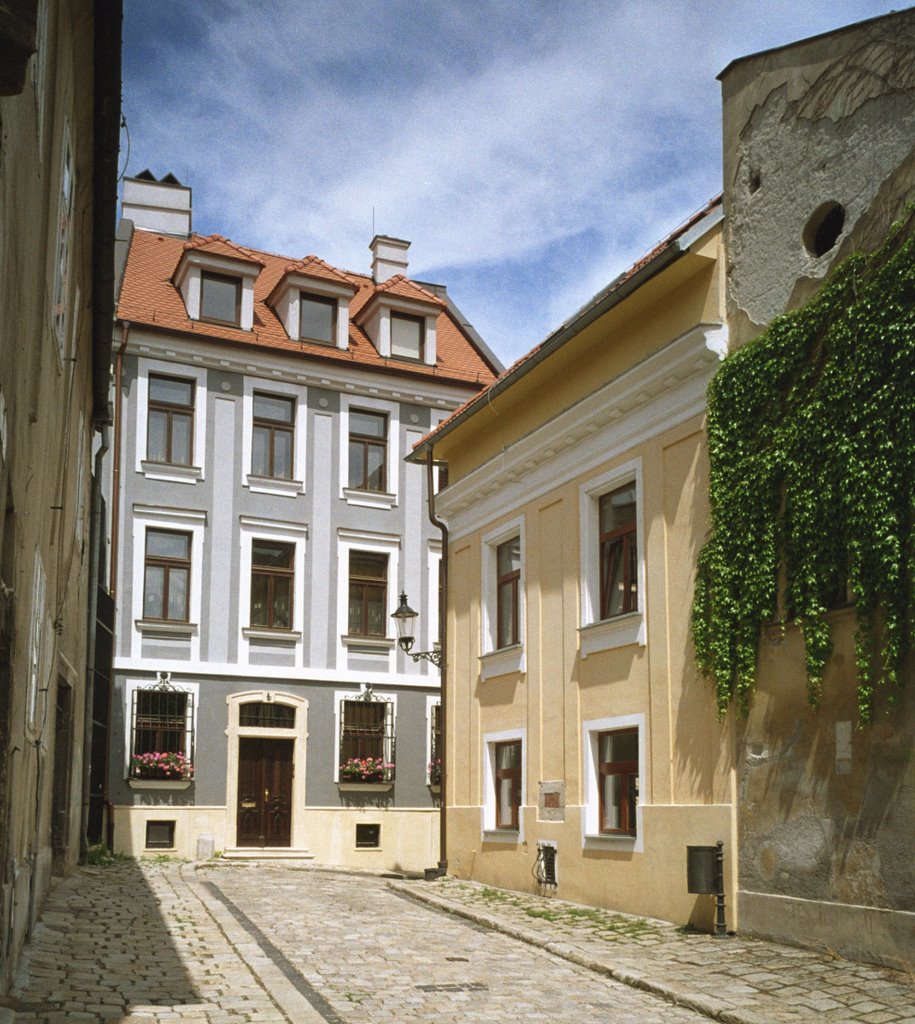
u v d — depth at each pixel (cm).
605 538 1620
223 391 2764
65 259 1075
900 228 1116
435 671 2898
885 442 1075
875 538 1071
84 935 1165
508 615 1898
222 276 2841
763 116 1336
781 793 1187
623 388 1523
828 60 1250
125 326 2648
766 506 1234
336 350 2920
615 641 1533
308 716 2730
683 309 1427
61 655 1413
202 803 2589
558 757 1659
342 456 2870
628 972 1038
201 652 2648
